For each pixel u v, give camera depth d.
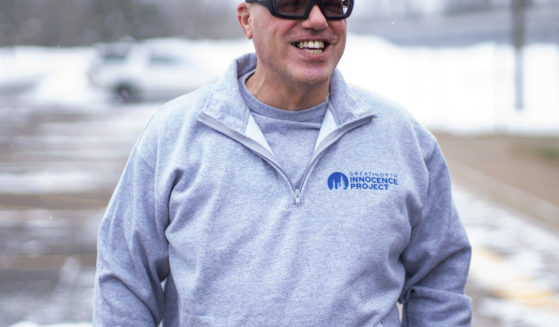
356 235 1.63
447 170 1.85
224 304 1.60
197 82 20.03
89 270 5.29
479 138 12.93
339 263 1.61
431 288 1.86
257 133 1.67
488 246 5.83
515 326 4.10
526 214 7.00
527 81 19.41
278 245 1.60
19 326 3.49
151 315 1.77
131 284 1.72
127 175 1.75
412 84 21.72
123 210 1.74
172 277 1.73
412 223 1.79
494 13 30.02
